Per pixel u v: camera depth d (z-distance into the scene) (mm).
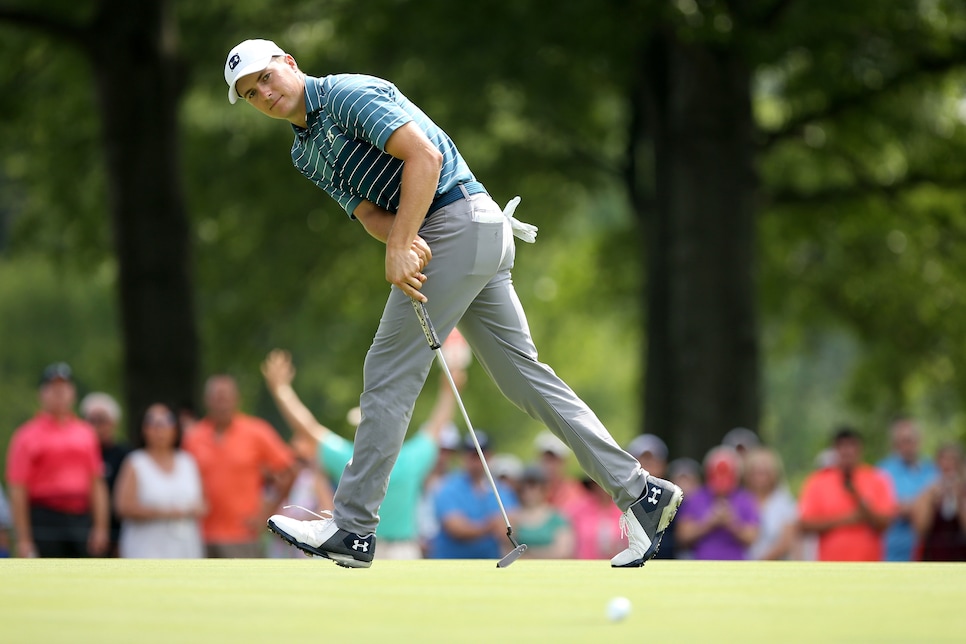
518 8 49406
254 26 58719
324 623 10062
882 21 50188
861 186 58750
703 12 45344
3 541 34250
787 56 47812
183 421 36125
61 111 58719
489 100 58719
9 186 67250
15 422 102938
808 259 68500
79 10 52781
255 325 67250
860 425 73938
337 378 86125
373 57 57156
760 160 57406
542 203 68688
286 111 15859
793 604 11492
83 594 12219
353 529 16219
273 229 64125
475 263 15828
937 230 63188
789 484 131125
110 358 76438
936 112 58781
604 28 46906
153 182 49875
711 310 49906
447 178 15891
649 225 60562
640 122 61156
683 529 32938
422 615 10602
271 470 33094
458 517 32719
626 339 78625
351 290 68812
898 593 12555
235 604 11383
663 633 9531
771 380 138375
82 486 31641
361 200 16453
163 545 30109
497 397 88062
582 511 38531
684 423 50156
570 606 11305
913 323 68500
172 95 50562
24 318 102312
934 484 33250
